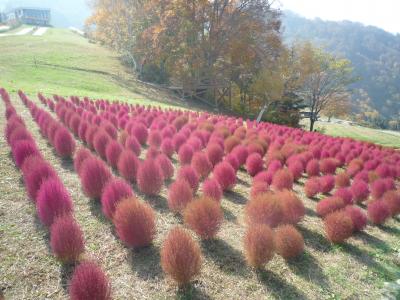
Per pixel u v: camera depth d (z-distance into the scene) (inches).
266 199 215.8
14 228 191.5
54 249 163.0
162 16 1365.7
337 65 1378.0
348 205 267.1
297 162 362.3
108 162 316.2
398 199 291.7
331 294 171.5
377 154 530.0
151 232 184.5
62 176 272.2
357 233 250.8
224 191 286.5
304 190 325.1
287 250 192.5
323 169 405.7
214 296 158.6
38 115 414.6
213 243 200.2
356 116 2711.6
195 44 1409.9
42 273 159.9
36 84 904.3
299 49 1334.9
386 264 207.9
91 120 437.1
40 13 3693.4
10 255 169.3
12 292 147.6
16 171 266.5
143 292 155.6
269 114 1400.1
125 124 459.5
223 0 1393.9
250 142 418.9
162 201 247.8
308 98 1498.5
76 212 217.9
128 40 1476.4
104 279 132.3
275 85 1189.7
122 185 205.3
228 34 1413.6
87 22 1747.0
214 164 334.3
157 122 465.7
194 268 157.0
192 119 559.5
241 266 182.2
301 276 183.0
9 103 492.4
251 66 1450.5
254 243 175.9
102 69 1481.3
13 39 1845.5
